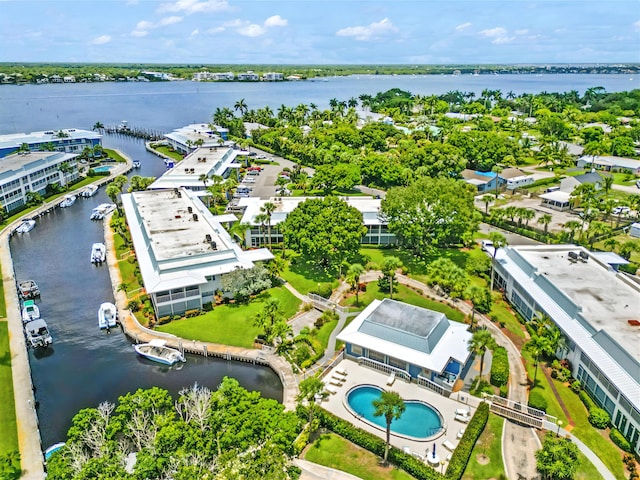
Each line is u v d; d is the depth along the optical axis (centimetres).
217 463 5062
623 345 6900
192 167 18675
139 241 11556
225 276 9838
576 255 10131
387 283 10444
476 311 9556
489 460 5997
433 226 11269
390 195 11631
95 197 18250
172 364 8294
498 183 18575
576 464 5406
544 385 7400
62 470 5012
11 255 12812
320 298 9956
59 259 12612
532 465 5919
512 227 14325
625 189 17850
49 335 8938
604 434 6425
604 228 13375
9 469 5641
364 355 8144
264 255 11081
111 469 4919
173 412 5862
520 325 9194
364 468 5938
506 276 10238
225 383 6294
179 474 4838
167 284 9312
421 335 7712
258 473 4894
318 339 8744
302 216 11150
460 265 11669
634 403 5956
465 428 6525
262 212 12800
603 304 8181
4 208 15450
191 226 12006
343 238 10638
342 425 6469
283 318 8981
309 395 6581
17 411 7025
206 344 8725
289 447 5556
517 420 6688
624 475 5738
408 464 5828
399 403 5684
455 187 11969
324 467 5950
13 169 16025
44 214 16138
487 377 7650
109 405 7288
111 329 9469
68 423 6981
